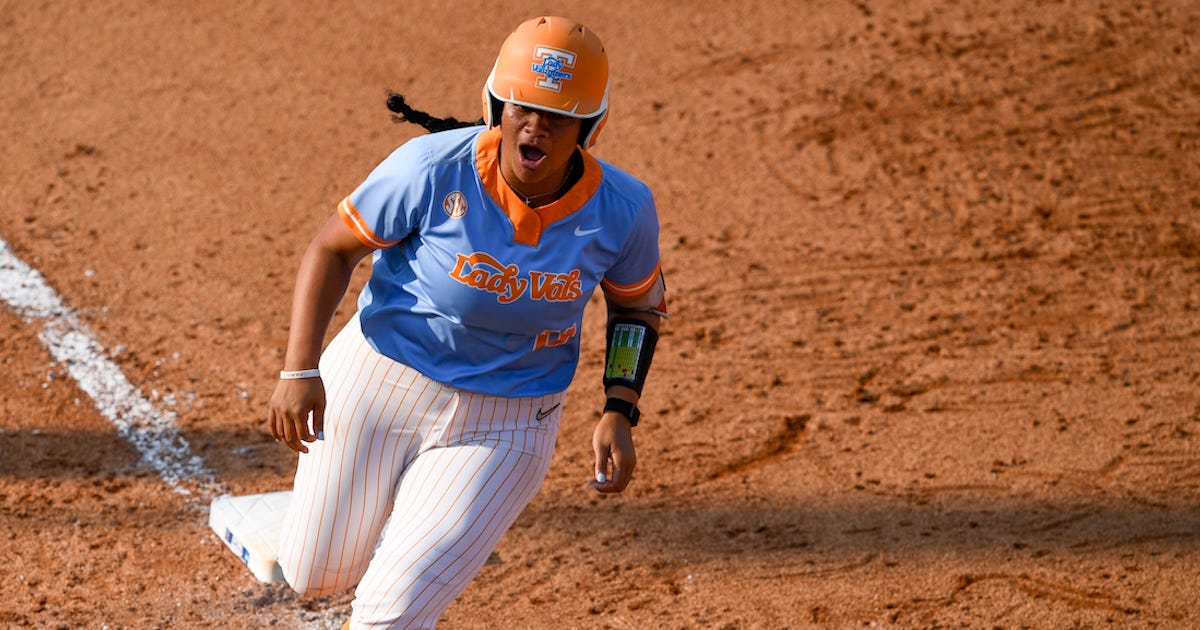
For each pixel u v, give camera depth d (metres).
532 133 9.93
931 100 30.45
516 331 10.99
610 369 11.63
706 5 35.06
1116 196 26.80
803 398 20.08
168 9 34.69
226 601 14.73
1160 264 24.52
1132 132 29.17
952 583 15.52
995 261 24.56
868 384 20.53
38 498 16.47
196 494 16.88
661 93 30.91
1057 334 22.14
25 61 31.55
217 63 31.94
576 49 9.96
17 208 25.03
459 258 10.52
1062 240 25.28
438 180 10.37
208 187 26.39
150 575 15.09
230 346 20.92
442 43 33.28
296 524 11.92
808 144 28.81
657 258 11.41
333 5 35.25
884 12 34.47
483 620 14.60
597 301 23.06
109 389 19.36
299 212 25.62
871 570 15.77
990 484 17.73
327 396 11.62
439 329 11.03
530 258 10.54
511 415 11.38
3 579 14.79
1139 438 18.97
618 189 10.83
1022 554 16.12
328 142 28.52
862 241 25.20
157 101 29.95
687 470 18.05
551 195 10.54
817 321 22.45
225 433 18.44
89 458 17.53
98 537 15.74
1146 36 32.97
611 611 14.88
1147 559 16.03
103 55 32.06
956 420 19.45
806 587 15.42
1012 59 32.09
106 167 26.92
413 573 10.56
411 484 11.30
